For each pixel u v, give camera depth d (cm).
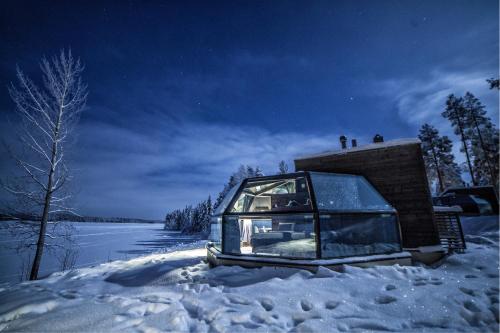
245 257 652
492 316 341
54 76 1064
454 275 531
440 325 327
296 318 360
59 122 1061
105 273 718
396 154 873
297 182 1042
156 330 328
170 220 13338
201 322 356
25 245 1011
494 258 600
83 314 381
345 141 1269
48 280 660
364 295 425
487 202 2059
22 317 397
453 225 1042
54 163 1045
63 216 1080
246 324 342
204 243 2066
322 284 473
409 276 522
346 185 802
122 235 7456
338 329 323
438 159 3256
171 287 525
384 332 312
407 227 820
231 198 809
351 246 630
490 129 2941
